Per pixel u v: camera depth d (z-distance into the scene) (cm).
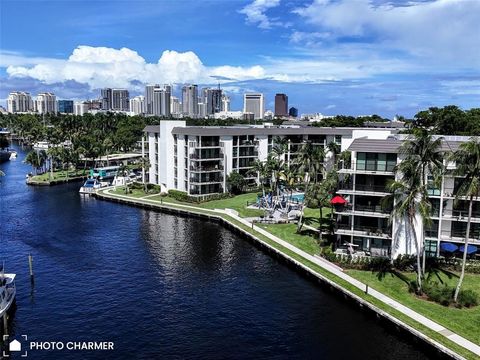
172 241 9225
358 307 6041
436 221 7169
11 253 8262
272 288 6769
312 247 8375
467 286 6325
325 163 12288
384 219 7488
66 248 8619
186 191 13425
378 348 5081
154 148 14812
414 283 6303
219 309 6034
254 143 14088
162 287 6762
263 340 5250
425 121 16438
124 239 9312
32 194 14188
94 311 5931
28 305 6078
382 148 7269
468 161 5734
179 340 5225
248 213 11181
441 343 4812
